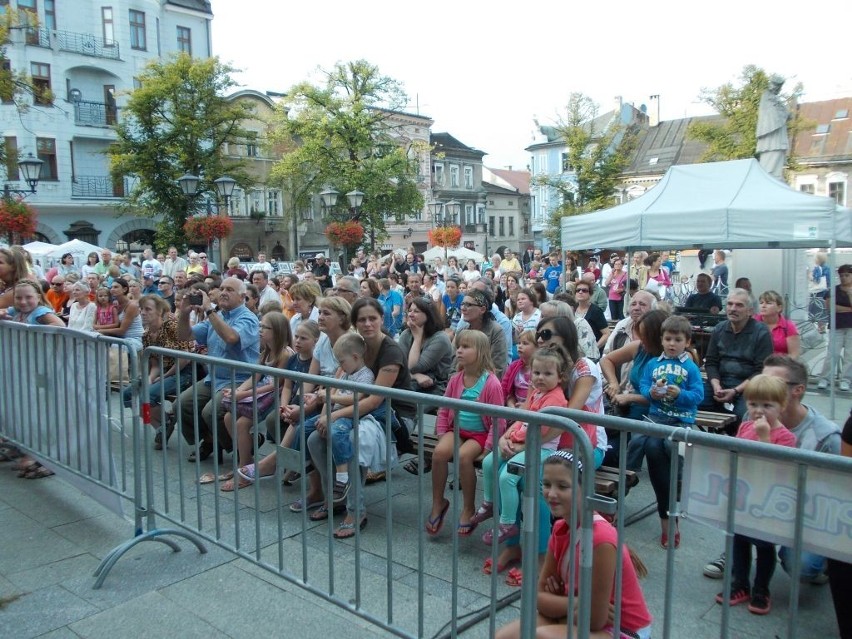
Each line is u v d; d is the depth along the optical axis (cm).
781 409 343
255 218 4334
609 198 3909
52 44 3553
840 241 847
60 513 476
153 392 615
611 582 243
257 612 345
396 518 462
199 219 2005
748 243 973
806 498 195
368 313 460
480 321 611
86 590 368
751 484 205
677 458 219
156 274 1956
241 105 3519
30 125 3506
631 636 247
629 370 541
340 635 324
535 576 248
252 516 466
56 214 3606
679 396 436
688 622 335
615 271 1511
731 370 569
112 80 3791
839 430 354
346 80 3709
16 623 335
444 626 321
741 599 352
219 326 555
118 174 3369
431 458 468
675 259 2314
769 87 1217
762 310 644
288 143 4291
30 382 487
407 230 5731
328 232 2373
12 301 589
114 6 3756
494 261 2375
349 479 434
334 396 422
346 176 3609
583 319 714
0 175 3312
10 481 540
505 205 7181
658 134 5400
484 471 405
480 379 428
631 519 461
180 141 3372
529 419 245
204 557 406
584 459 231
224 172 3409
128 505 486
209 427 564
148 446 405
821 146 4597
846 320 930
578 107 3891
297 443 459
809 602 357
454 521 269
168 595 362
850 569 290
